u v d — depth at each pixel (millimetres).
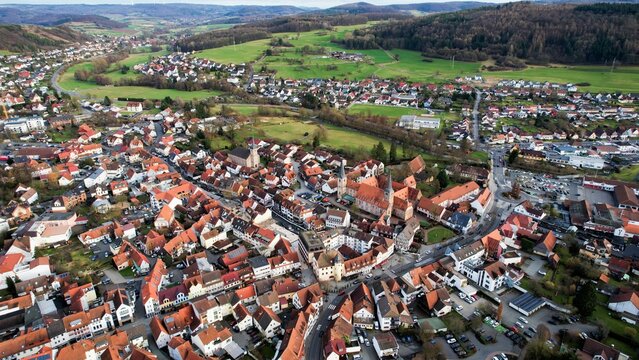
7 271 187625
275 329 163125
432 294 177000
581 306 169625
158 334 155000
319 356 152750
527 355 148875
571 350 150750
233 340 159500
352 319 169750
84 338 159375
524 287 191750
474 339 162000
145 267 197125
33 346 148500
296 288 182500
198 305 162000
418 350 157000
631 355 152000
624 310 173875
